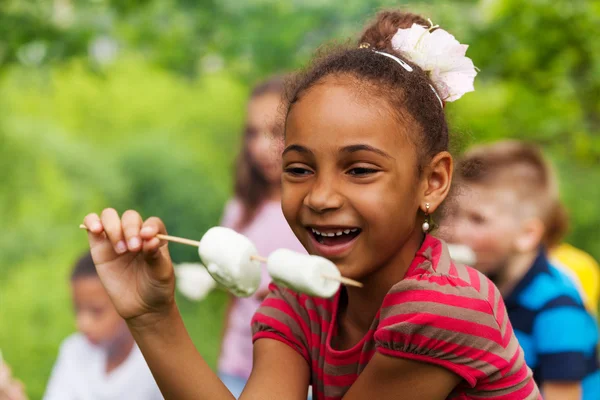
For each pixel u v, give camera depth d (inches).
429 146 102.7
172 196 408.5
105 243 101.8
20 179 395.9
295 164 98.9
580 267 222.8
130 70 455.5
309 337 109.9
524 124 325.7
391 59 104.3
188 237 405.1
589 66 325.7
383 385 98.1
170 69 393.7
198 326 370.0
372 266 98.0
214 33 374.6
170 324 100.6
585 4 315.9
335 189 96.2
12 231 378.0
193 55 380.8
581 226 384.5
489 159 189.5
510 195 183.3
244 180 212.2
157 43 370.9
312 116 97.7
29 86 408.8
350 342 107.3
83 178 405.1
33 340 341.7
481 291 100.4
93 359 204.4
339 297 108.0
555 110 325.1
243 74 412.5
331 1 367.2
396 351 96.7
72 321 349.1
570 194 379.9
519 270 181.3
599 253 385.4
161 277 98.8
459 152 120.1
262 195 210.2
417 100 101.8
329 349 106.0
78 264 205.2
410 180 99.7
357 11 349.1
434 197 103.7
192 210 408.8
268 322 110.7
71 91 441.1
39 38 314.3
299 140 98.0
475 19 325.7
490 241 183.2
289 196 99.3
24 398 207.9
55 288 356.5
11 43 312.3
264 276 197.9
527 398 102.1
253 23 374.0
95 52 418.3
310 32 377.7
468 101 317.7
